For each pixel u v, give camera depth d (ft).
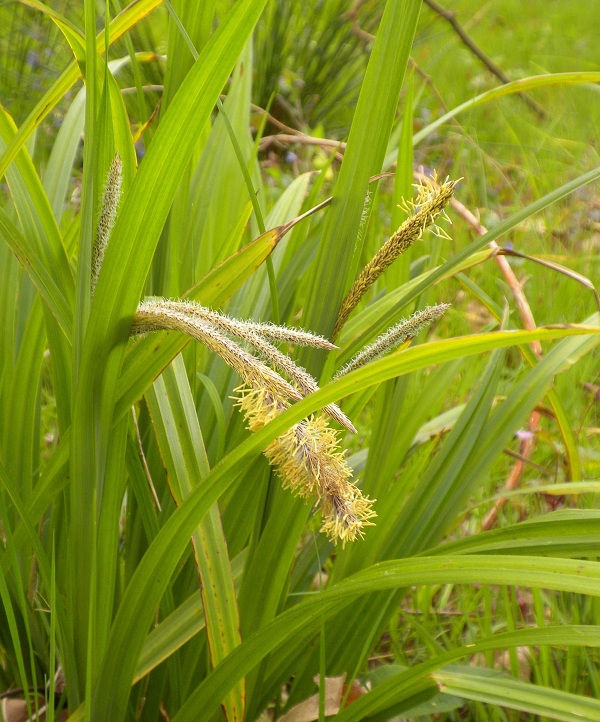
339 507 1.20
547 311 3.72
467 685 1.50
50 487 1.57
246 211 1.95
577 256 4.23
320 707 1.54
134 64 1.70
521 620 2.27
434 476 1.86
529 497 2.58
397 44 1.50
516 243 4.50
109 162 1.49
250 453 1.30
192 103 1.20
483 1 9.61
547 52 8.47
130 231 1.26
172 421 1.57
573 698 1.44
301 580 1.92
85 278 1.36
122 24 1.53
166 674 1.75
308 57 5.76
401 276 2.02
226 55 1.18
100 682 1.50
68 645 1.57
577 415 3.17
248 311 2.06
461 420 1.88
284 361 1.27
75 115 2.10
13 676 1.87
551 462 2.97
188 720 1.51
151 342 1.38
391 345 1.50
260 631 1.42
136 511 1.82
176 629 1.61
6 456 1.80
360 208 1.55
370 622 1.78
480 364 3.16
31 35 5.23
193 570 1.80
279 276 2.07
